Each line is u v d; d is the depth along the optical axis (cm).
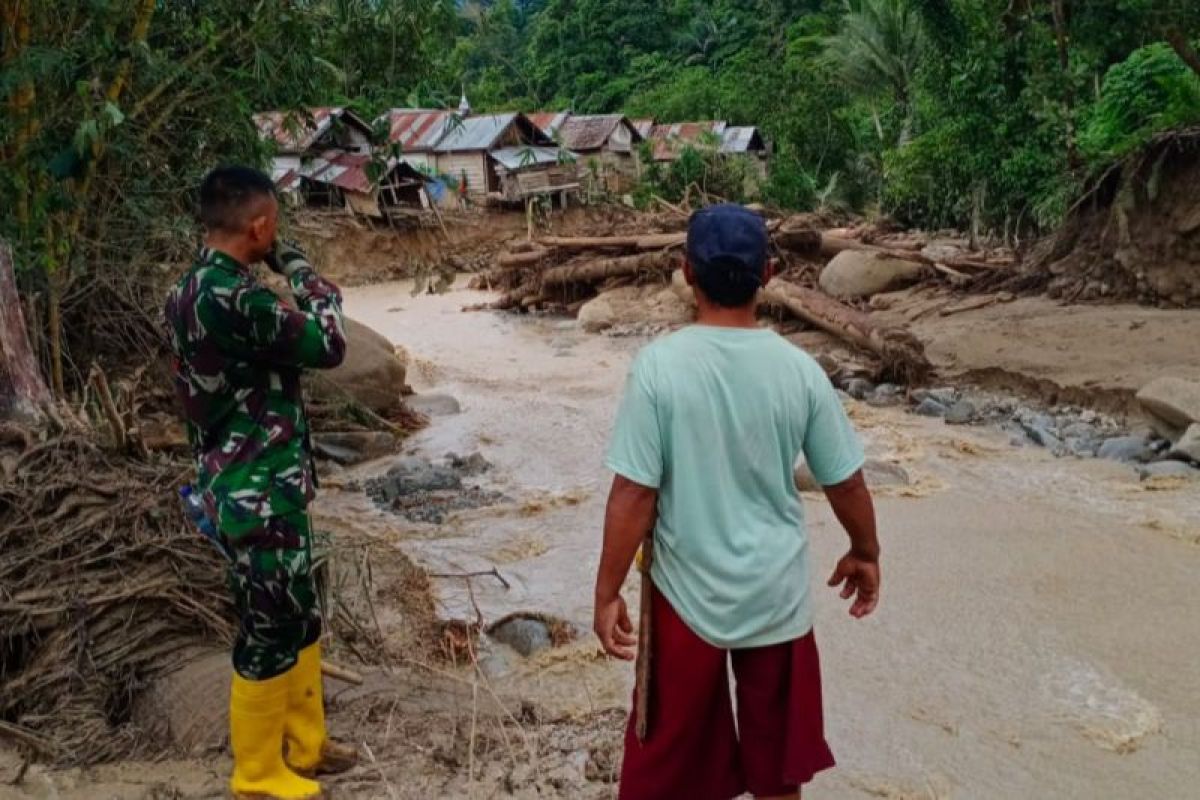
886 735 434
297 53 598
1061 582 588
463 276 2545
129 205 628
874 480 779
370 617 552
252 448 326
